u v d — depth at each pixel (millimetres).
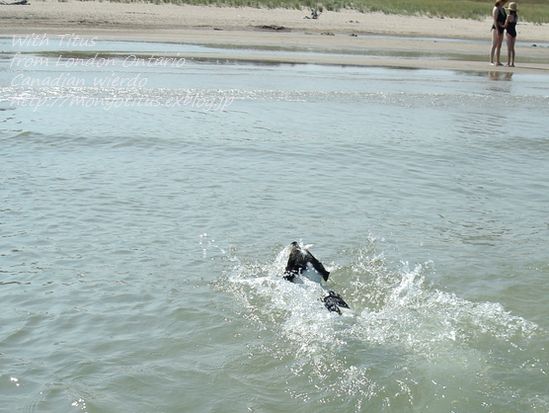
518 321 6754
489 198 10789
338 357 6008
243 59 25188
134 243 8297
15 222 8766
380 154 13016
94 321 6465
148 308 6766
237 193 10266
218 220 9156
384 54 29750
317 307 6844
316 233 8891
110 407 5176
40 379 5480
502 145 14336
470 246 8742
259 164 11867
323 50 29594
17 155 11781
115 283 7254
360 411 5309
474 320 6746
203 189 10375
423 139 14445
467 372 5820
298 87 19938
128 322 6480
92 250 8039
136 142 12914
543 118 17578
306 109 16953
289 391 5520
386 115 16844
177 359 5898
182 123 14680
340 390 5547
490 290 7484
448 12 49344
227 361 5902
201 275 7555
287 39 32469
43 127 13727
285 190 10539
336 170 11789
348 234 8906
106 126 14062
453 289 7484
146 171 11148
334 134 14398
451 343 6285
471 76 24844
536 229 9477
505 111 18312
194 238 8539
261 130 14406
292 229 8969
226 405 5285
